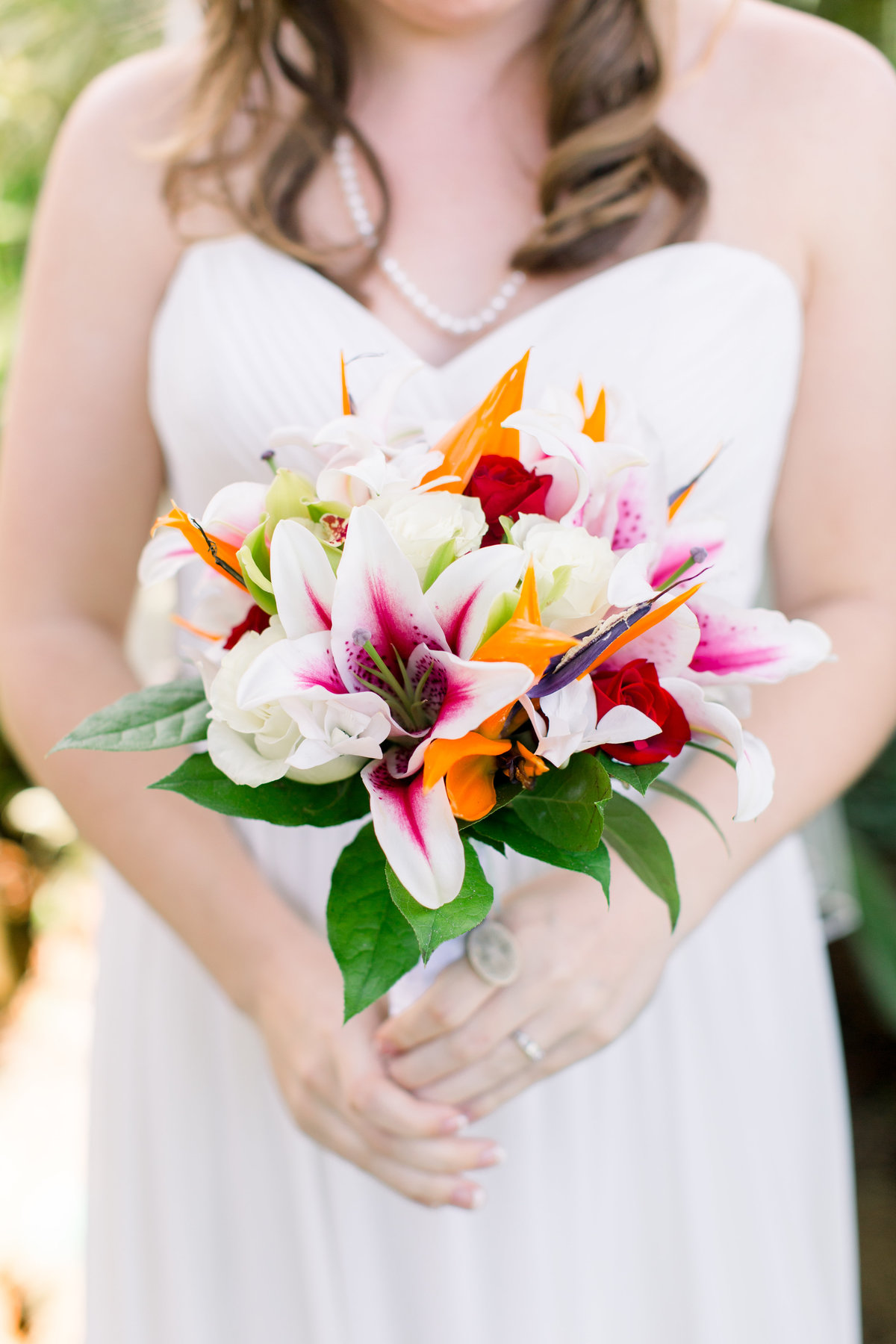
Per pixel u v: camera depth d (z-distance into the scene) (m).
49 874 1.95
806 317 0.87
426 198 0.88
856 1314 0.98
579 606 0.63
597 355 0.84
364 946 0.64
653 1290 0.91
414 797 0.61
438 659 0.61
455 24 0.81
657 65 0.84
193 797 0.65
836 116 0.85
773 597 0.97
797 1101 0.96
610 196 0.84
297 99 0.90
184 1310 0.90
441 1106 0.77
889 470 0.85
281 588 0.61
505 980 0.74
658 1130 0.90
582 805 0.63
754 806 0.64
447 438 0.67
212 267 0.87
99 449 0.88
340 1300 0.88
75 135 0.89
